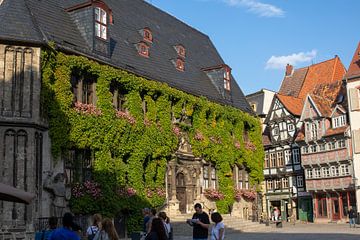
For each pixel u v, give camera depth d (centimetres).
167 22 4366
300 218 5406
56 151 2369
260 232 3434
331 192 4944
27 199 1021
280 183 5706
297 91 6312
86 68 2627
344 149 4712
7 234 2094
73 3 3028
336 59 6209
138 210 2838
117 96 2902
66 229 967
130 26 3559
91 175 2602
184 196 3456
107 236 1094
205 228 1398
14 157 2189
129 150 2858
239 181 4125
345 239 2675
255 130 4391
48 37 2478
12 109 2227
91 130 2572
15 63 2286
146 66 3259
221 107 3884
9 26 2319
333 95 5331
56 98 2409
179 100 3412
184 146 3459
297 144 5434
